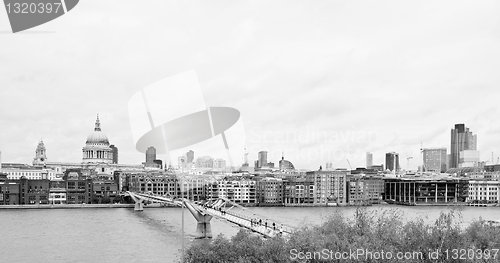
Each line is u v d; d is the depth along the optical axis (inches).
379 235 4372.5
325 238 4222.4
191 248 4584.2
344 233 4431.6
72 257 6550.2
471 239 4424.2
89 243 7618.1
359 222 4694.9
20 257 6584.6
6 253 6855.3
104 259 6392.7
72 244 7529.5
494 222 5949.8
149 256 6545.3
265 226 6003.9
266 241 4554.6
